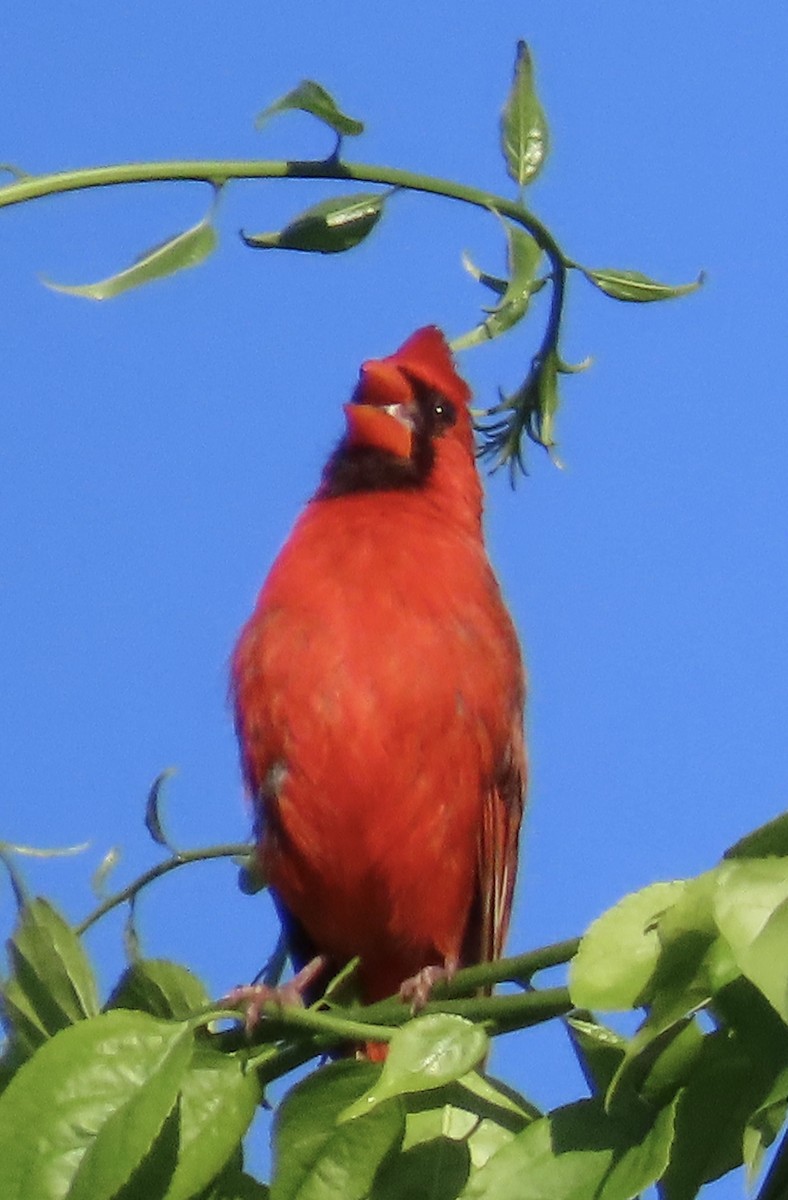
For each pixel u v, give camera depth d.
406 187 6.53
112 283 6.21
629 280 6.71
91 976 5.36
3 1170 4.47
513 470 7.00
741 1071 4.51
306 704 7.63
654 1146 4.42
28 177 6.16
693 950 4.18
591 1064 4.85
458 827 7.79
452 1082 4.76
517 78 6.74
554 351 6.84
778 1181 4.50
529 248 6.62
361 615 7.64
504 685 7.87
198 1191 4.70
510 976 5.40
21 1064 5.24
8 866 5.40
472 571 7.97
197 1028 4.98
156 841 6.30
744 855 4.11
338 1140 4.73
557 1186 4.46
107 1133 4.50
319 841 7.77
